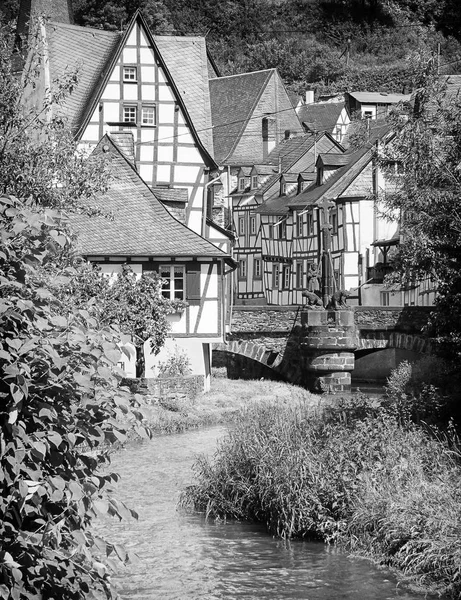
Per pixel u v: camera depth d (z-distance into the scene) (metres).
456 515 15.55
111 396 8.20
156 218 42.38
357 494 17.08
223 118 87.88
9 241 8.03
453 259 23.95
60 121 22.73
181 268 41.66
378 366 62.12
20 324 8.05
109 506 8.33
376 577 14.84
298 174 74.19
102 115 48.88
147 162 48.94
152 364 41.59
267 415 21.77
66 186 22.31
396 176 24.61
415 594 14.06
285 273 73.44
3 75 21.27
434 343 28.11
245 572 15.21
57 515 8.26
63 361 7.70
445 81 24.73
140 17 48.88
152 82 49.12
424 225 23.81
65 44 52.06
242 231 79.50
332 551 16.33
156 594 14.21
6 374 7.87
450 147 23.84
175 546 16.78
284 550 16.47
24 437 7.74
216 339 41.97
